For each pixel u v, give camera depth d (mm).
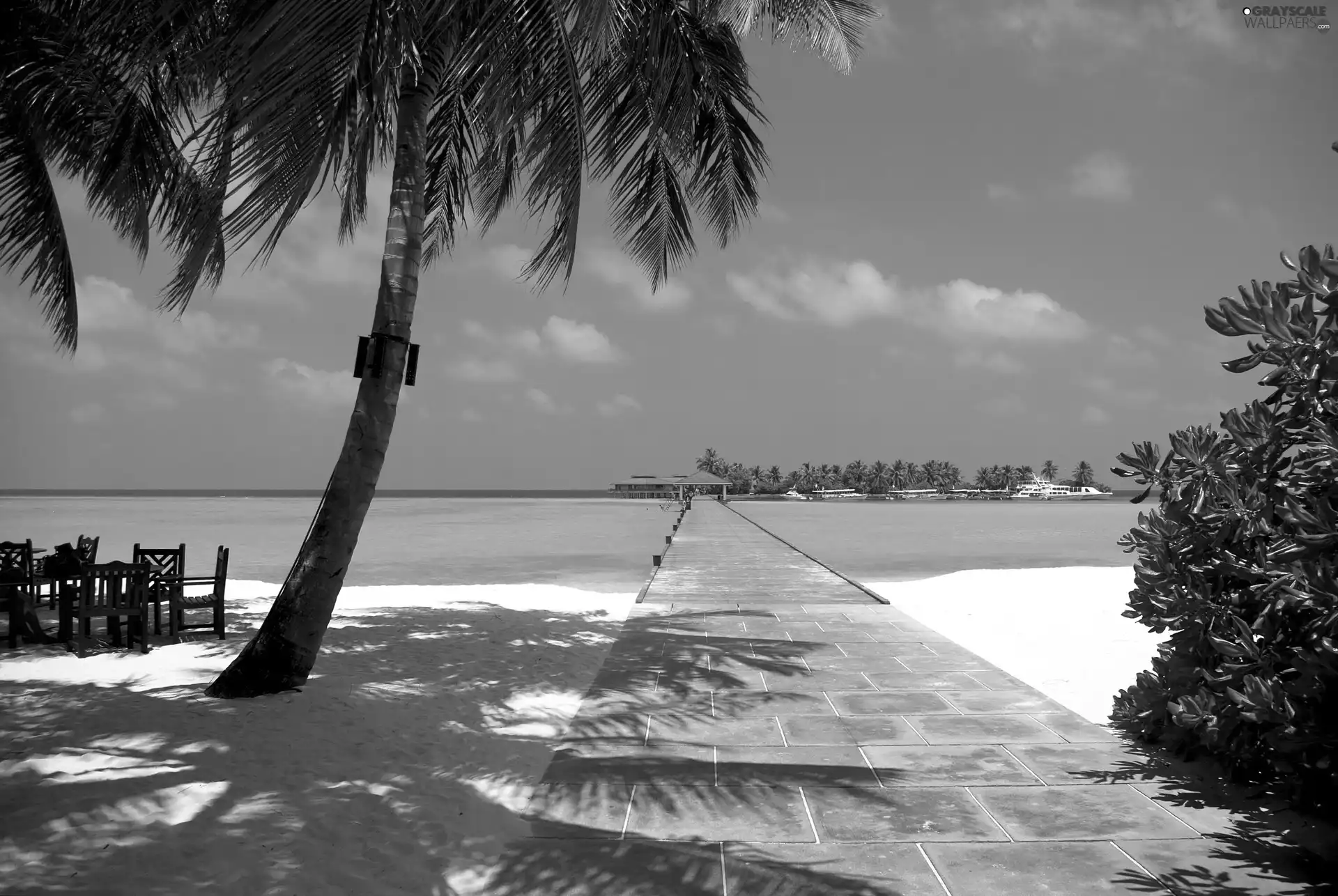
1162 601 4750
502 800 4176
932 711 5797
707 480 148250
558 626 9695
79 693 6129
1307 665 3566
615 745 5082
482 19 5281
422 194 6555
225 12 5441
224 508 86625
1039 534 37844
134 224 9133
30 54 7781
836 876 3305
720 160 8852
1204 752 4758
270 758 4680
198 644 8078
